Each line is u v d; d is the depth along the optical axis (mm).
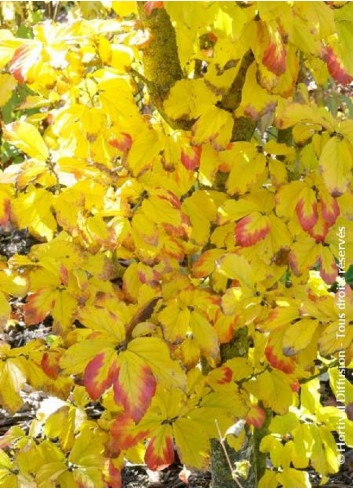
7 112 2893
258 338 1781
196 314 1611
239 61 1569
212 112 1617
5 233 3816
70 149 1648
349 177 1530
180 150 1613
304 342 1523
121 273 1784
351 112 2199
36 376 1682
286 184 1643
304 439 1937
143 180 1635
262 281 1723
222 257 1592
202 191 1704
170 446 1623
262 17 1453
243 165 1643
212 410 1680
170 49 1671
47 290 1662
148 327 1553
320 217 1609
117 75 1631
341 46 1577
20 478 1653
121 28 1623
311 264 1634
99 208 1589
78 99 1638
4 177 1551
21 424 2623
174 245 1649
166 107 1659
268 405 1788
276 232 1640
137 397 1468
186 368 1674
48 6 3244
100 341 1524
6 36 1599
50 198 1562
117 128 1607
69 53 1556
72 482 1684
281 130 1779
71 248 1605
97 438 1748
